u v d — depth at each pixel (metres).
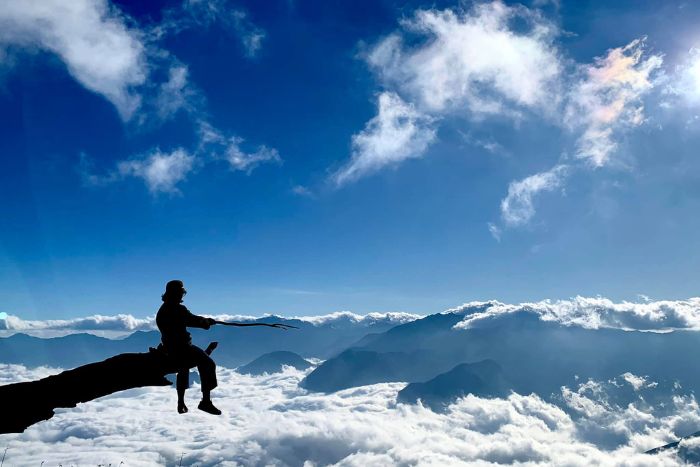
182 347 5.31
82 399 4.97
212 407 5.29
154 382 5.21
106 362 5.04
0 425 4.67
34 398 4.73
